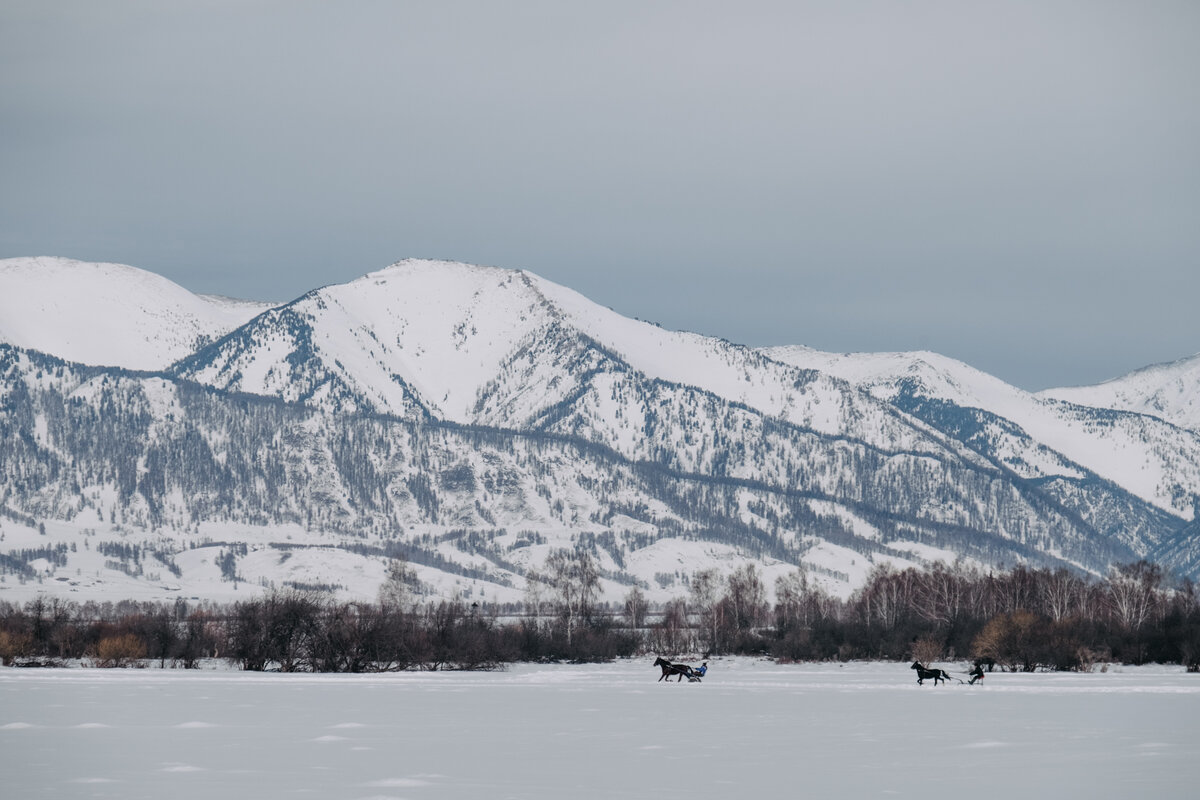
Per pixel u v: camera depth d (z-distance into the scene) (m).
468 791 111.88
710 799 107.94
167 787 113.56
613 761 132.62
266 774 121.62
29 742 146.50
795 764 130.12
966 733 161.00
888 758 135.38
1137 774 121.25
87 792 110.69
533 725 171.00
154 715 180.50
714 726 170.88
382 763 129.88
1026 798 108.12
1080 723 174.38
